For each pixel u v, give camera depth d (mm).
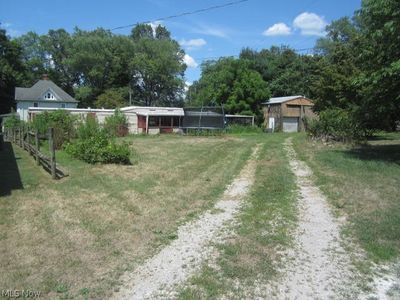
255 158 16609
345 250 5832
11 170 12523
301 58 62469
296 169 13320
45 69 76375
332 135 21781
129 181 10930
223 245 5965
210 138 31141
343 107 24844
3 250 5633
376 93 15500
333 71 25859
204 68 67250
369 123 19047
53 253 5562
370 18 14883
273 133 40906
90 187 10008
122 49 73438
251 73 49188
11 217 7211
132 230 6637
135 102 75125
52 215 7395
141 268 5172
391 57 14398
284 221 7238
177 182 10945
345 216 7551
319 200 8867
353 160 14367
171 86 76125
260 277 4930
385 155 15852
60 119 20875
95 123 19984
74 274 4926
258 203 8562
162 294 4500
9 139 27859
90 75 70812
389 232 6449
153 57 74312
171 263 5336
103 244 5949
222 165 14492
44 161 13031
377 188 9727
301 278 4922
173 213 7738
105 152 14297
